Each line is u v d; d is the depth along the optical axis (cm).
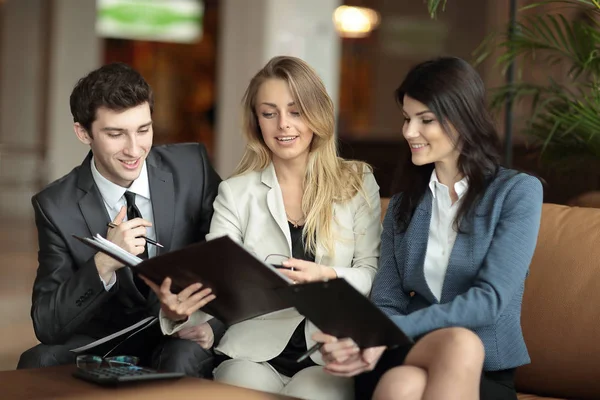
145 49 1362
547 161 356
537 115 351
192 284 221
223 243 196
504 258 219
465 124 227
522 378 253
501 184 231
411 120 229
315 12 831
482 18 1105
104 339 235
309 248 256
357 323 200
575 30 338
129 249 235
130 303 258
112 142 247
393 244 247
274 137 254
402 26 1176
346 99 1200
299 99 250
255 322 250
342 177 262
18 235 912
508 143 390
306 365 247
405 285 239
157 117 1370
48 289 251
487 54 367
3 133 1106
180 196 270
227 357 254
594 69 332
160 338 262
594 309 242
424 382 194
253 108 264
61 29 1070
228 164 852
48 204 257
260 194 262
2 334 457
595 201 359
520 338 228
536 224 225
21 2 1087
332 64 846
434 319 211
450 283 230
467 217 230
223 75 849
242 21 829
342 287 187
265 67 259
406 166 246
